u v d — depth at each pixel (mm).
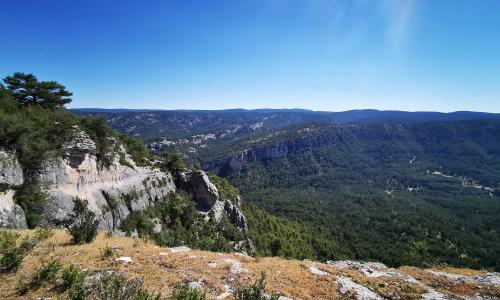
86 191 49281
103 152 57406
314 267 18922
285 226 144625
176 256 17672
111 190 56438
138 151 90938
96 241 20594
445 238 185875
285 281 15789
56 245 18797
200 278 14453
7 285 12320
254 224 123312
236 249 87062
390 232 197375
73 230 19938
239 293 12211
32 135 39344
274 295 12062
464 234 193875
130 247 19609
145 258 16844
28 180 36781
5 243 16469
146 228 61125
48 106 69438
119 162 65500
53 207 38125
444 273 21953
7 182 32875
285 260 20484
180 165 99125
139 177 71625
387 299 15688
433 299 16141
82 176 48938
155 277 14125
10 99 49844
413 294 16500
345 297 14898
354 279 17562
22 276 13320
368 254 152875
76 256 16359
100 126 56969
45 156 40000
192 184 95312
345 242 172875
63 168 43906
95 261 15688
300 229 157500
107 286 11055
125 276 13641
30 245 17125
